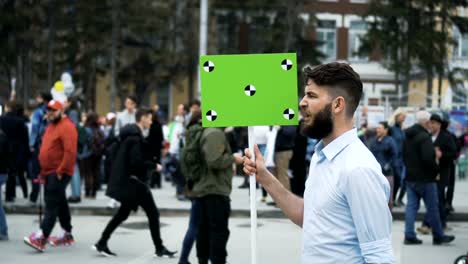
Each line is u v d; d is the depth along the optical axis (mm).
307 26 41062
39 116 14219
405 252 10289
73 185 14844
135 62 42375
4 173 10805
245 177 19016
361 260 3020
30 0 37594
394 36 34406
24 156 15133
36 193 14375
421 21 34500
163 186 19531
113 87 39719
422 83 39438
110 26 39719
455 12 35062
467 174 24594
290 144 14266
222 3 43406
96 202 14961
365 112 21875
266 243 10828
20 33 37312
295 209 3609
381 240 2934
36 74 42156
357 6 47562
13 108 14914
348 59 47062
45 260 9328
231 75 4059
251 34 46688
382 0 34156
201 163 7801
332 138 3176
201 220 7973
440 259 9742
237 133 16938
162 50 41219
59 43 40375
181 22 42000
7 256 9594
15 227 12219
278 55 4000
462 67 36656
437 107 24391
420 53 34000
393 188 14125
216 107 4055
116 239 11031
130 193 9258
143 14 39625
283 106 4000
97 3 39125
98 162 15773
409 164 10945
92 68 41625
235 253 9938
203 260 8078
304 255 3168
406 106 24312
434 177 10844
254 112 4020
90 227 12305
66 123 9797
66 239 10531
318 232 3088
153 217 9508
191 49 41906
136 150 9156
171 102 47969
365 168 2973
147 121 9289
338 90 3133
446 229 12633
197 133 7812
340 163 3066
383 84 46531
